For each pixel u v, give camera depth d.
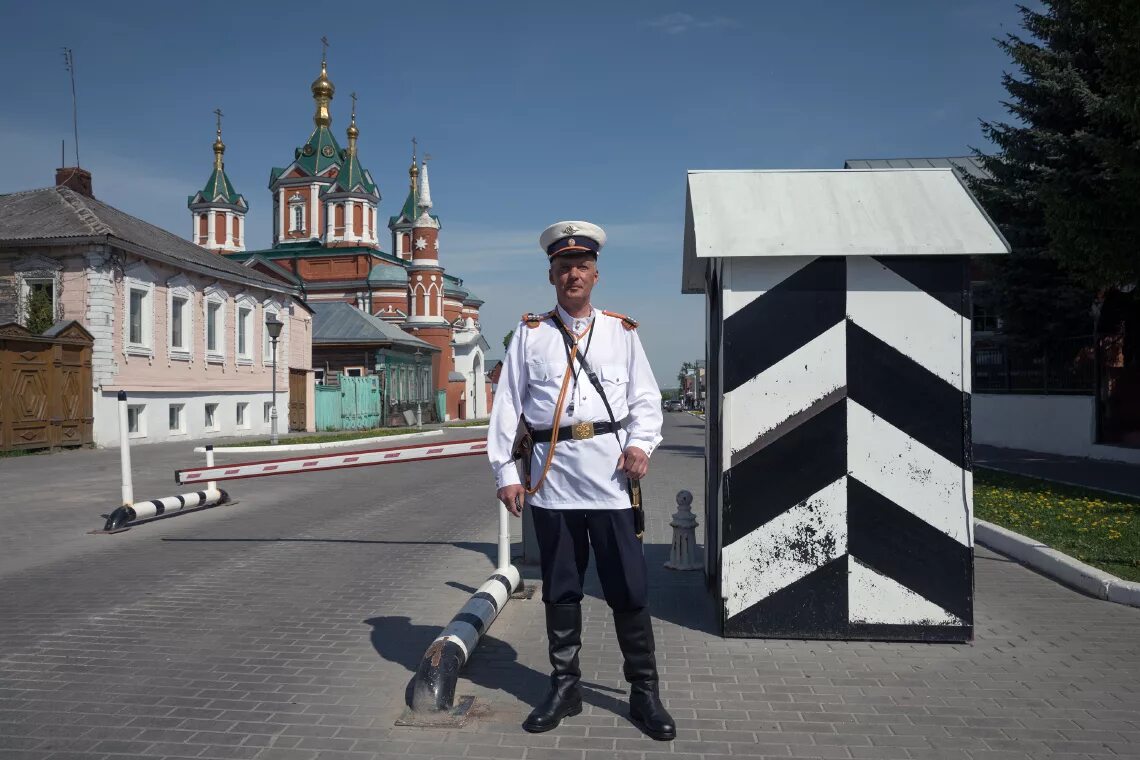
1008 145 18.05
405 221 70.75
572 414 3.74
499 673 4.43
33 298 20.88
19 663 4.57
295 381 33.16
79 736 3.60
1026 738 3.57
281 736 3.60
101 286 21.05
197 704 3.97
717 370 5.47
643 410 3.81
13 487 12.95
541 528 3.80
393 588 6.37
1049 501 10.07
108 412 21.31
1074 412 17.75
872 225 4.75
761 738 3.58
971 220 4.74
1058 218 12.57
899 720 3.76
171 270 24.45
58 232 21.12
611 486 3.72
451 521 9.74
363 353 40.78
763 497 4.83
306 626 5.32
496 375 4.04
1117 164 11.17
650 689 3.72
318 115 61.94
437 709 3.82
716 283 5.21
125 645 4.91
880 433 4.76
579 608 3.84
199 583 6.52
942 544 4.75
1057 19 15.83
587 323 3.83
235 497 11.99
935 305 4.73
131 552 7.81
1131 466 15.09
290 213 61.31
